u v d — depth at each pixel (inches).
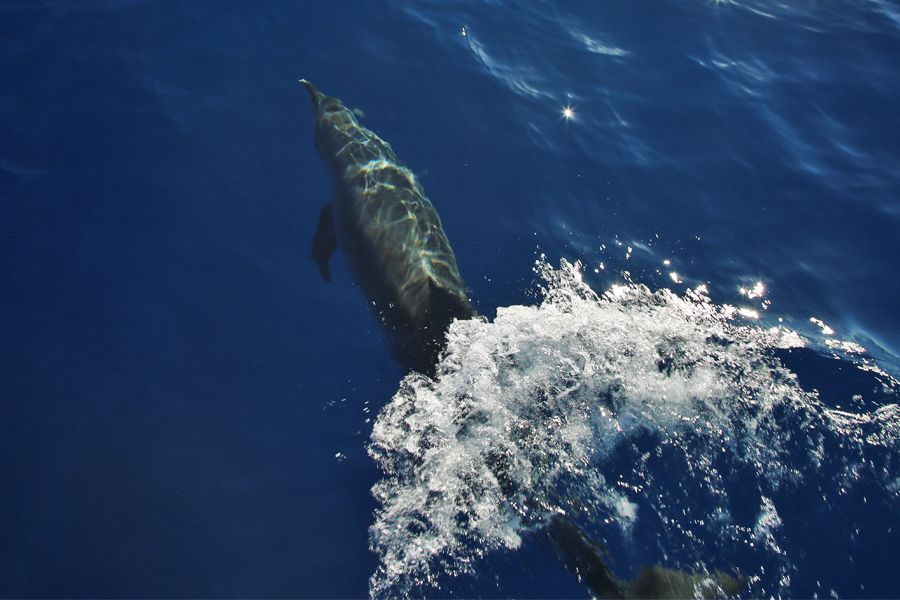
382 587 208.2
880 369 269.1
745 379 259.6
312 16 386.3
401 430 242.2
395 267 267.7
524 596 203.8
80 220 289.1
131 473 228.8
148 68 348.2
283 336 266.7
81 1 372.2
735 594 205.0
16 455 228.1
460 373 251.0
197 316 269.0
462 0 414.6
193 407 245.8
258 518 222.5
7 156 303.0
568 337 268.4
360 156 303.0
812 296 297.0
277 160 324.8
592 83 380.8
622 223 318.7
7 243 275.9
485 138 343.6
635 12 429.7
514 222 312.8
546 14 417.1
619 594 201.3
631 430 242.4
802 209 331.6
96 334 258.8
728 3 447.2
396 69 368.5
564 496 225.1
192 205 302.4
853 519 222.7
